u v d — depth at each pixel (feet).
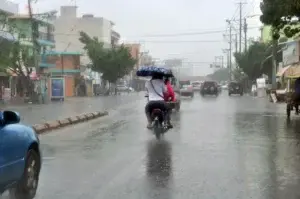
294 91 78.59
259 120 73.15
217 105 121.60
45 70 204.64
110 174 30.27
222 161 35.06
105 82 266.16
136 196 24.48
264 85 199.00
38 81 151.23
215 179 28.55
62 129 62.23
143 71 51.90
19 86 171.32
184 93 180.96
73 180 28.48
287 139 48.70
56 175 29.99
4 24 135.13
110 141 47.93
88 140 49.08
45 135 54.60
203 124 66.23
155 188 26.27
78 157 37.35
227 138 49.62
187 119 75.31
